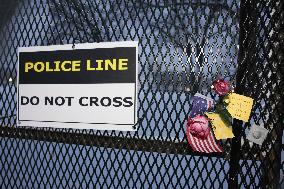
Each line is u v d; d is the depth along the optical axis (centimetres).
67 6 119
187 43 105
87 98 112
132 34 112
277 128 96
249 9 99
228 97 96
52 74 117
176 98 109
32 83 120
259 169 98
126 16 113
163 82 107
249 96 99
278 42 97
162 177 107
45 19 124
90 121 112
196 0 104
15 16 129
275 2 97
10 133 128
